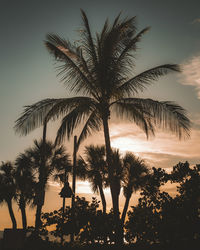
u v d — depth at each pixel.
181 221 8.52
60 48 13.18
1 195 22.61
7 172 22.98
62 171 21.91
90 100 13.67
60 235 11.62
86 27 13.86
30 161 21.81
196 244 8.41
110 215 11.40
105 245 10.88
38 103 13.41
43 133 16.97
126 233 9.25
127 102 13.43
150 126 13.77
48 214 11.75
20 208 22.69
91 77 13.70
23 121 13.24
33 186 21.44
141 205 9.11
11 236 15.41
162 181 9.27
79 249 11.16
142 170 22.58
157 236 8.68
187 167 9.22
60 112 13.41
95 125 14.09
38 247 11.72
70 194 13.61
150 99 13.03
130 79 13.56
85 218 11.23
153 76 13.30
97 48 13.77
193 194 8.79
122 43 13.71
